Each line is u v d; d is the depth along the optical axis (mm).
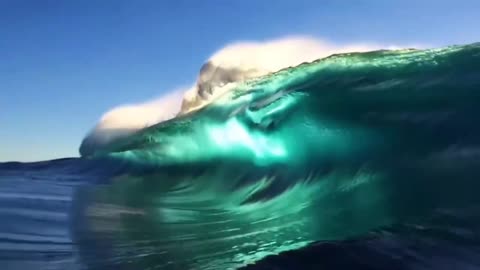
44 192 13172
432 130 9758
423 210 8000
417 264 5980
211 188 12188
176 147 15070
